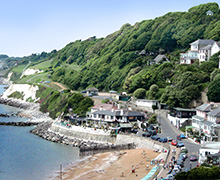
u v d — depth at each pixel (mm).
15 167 109125
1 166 110062
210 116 123938
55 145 139875
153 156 108500
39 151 129250
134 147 125062
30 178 98375
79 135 146250
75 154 124500
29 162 114500
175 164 92375
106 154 119375
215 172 75312
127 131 137875
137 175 91938
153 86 184625
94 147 122625
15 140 148625
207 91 150500
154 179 81688
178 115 141250
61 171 103062
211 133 112000
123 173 95125
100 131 140125
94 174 96875
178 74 181625
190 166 85750
